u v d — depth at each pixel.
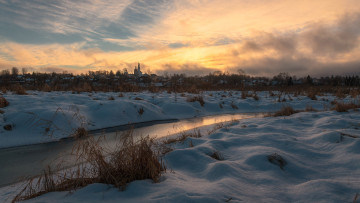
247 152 3.58
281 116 7.75
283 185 2.47
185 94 14.86
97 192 2.24
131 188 2.30
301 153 3.57
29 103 7.64
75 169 3.55
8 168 3.84
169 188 2.23
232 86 24.53
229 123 7.18
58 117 6.52
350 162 3.01
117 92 14.45
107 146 4.96
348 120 5.54
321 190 2.22
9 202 2.45
